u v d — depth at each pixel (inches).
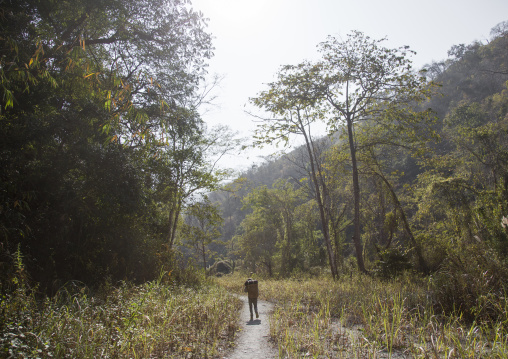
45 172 383.6
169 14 545.3
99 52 563.5
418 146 856.9
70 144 408.2
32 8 402.3
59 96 412.5
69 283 389.7
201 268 831.7
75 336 182.1
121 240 504.4
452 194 791.7
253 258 1808.6
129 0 493.7
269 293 597.0
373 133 911.7
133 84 498.6
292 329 277.4
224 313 340.8
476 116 1937.7
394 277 639.1
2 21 334.3
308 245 1632.6
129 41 553.0
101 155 425.7
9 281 247.3
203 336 251.1
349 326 281.0
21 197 351.9
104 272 462.6
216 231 1200.8
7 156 342.3
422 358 182.9
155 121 506.6
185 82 623.8
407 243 857.5
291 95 854.5
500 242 578.2
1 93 282.5
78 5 450.0
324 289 496.4
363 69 804.6
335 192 1214.9
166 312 267.9
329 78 826.8
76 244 444.5
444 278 336.8
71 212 417.4
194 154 845.2
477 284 285.6
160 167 593.0
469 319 275.0
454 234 778.8
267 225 1731.1
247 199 1590.8
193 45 591.8
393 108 815.7
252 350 227.8
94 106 404.8
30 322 181.2
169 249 666.2
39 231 384.5
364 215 1246.9
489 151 849.5
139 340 201.8
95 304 291.0
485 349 198.8
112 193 438.3
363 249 1259.8
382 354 204.8
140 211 522.0
